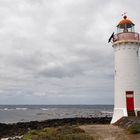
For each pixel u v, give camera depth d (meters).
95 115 76.62
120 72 25.16
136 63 25.09
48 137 18.45
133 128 19.98
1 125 40.88
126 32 25.12
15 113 102.62
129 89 24.70
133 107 24.58
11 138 26.61
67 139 17.44
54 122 38.44
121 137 18.27
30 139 19.31
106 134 19.38
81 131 20.48
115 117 25.38
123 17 27.22
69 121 37.81
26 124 40.34
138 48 25.52
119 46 25.30
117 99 25.39
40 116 83.56
